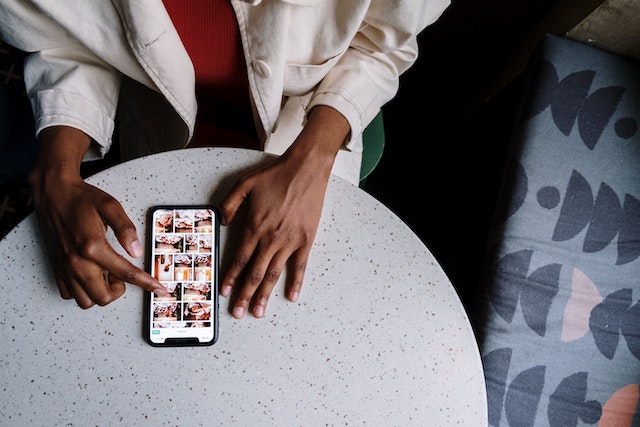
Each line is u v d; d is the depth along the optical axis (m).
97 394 0.76
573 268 1.12
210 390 0.76
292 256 0.82
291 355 0.78
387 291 0.82
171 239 0.81
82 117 0.83
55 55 0.83
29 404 0.75
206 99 1.05
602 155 1.17
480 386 0.79
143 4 0.69
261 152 0.86
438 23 1.66
